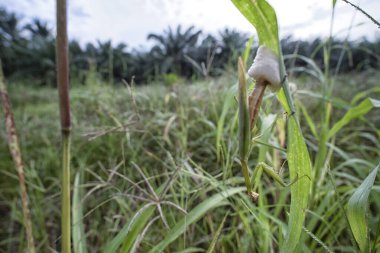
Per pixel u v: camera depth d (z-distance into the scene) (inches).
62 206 8.6
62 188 8.5
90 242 20.4
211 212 18.2
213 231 16.1
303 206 7.9
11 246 23.1
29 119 49.5
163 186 13.8
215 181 14.9
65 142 8.3
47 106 64.8
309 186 7.7
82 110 40.4
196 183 17.7
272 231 15.2
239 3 6.1
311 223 14.4
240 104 5.6
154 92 42.6
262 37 6.2
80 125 34.6
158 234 17.5
